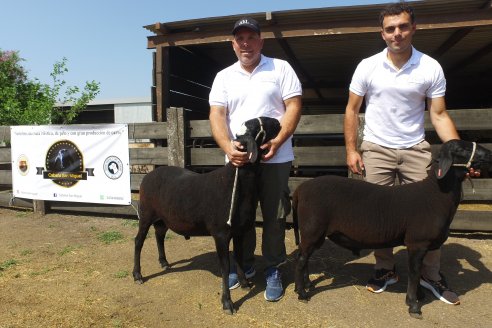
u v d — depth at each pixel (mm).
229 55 9984
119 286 4035
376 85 3590
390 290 3869
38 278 4266
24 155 7070
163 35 7012
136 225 6289
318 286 3982
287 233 5785
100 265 4625
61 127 6691
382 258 3875
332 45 8758
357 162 3748
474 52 9609
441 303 3580
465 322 3264
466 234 5496
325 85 14539
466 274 4219
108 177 6516
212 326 3254
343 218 3424
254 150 3084
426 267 3703
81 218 6797
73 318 3385
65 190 6816
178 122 6195
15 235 5887
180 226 3738
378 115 3676
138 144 10758
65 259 4840
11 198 7352
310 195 3525
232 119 3750
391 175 3775
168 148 6273
